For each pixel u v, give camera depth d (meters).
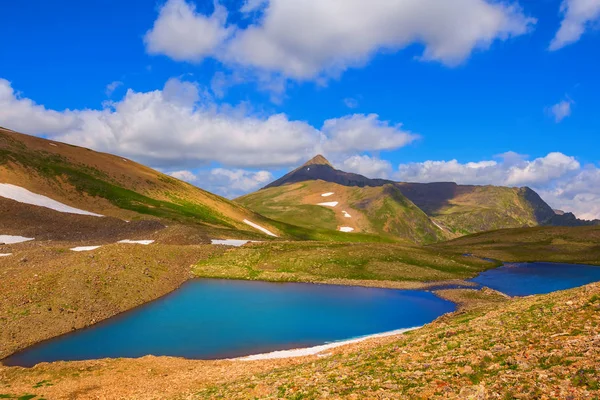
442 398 14.60
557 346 17.41
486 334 22.62
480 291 63.62
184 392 23.78
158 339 40.06
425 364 19.20
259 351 37.34
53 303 44.03
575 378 13.62
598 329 18.31
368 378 18.86
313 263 78.06
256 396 19.55
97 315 45.69
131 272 59.03
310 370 23.80
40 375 28.91
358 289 64.56
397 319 48.19
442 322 33.75
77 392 25.25
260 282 67.94
